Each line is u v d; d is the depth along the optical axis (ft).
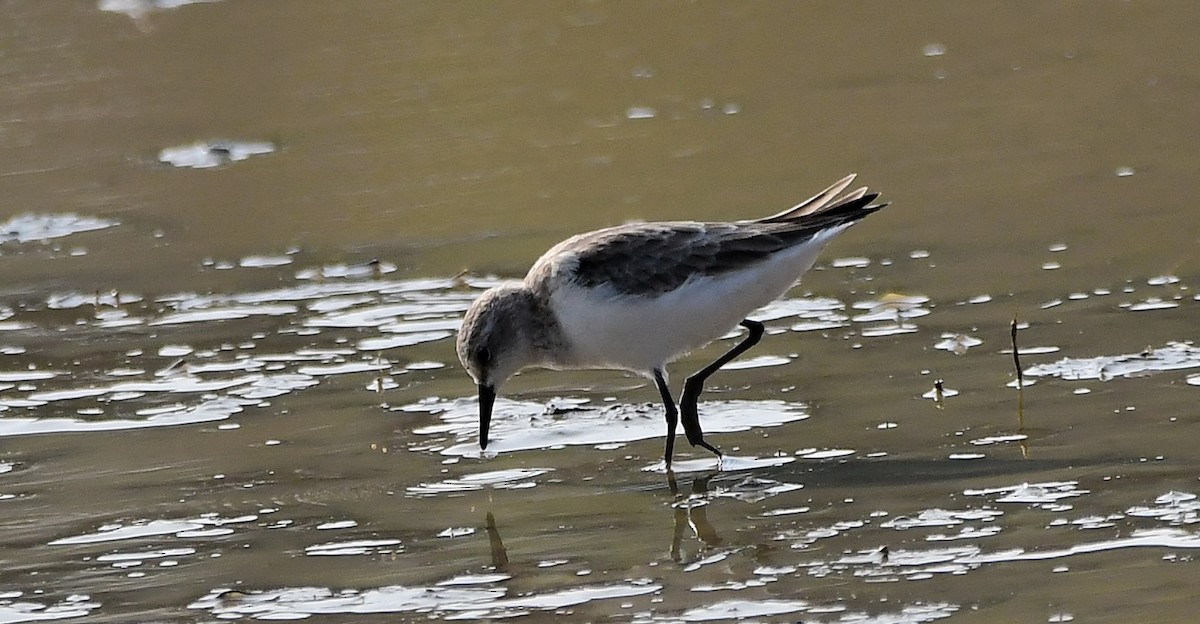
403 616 27.25
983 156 51.62
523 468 33.65
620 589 27.78
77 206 52.90
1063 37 62.85
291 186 53.42
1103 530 28.53
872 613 26.04
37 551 30.55
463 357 34.45
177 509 32.14
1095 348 37.14
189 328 42.70
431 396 37.68
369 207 51.08
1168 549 27.61
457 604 27.55
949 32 64.64
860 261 44.27
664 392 34.35
